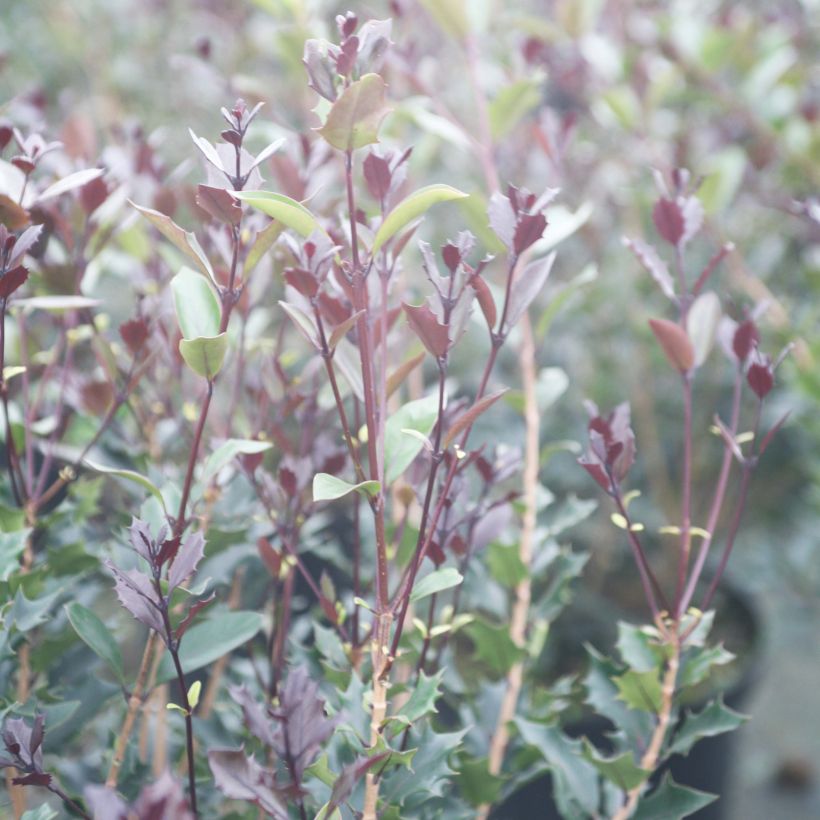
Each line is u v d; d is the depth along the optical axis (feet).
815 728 7.72
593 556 7.08
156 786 2.53
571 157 6.05
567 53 5.86
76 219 3.57
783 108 5.84
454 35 4.26
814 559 7.06
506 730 3.62
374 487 2.84
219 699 3.99
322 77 2.88
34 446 3.90
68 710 3.27
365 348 2.88
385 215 2.95
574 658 6.24
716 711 3.37
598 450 3.14
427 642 3.24
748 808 7.07
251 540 3.59
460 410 3.23
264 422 3.61
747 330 3.28
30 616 3.22
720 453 7.23
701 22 5.90
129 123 3.92
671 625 3.33
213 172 2.99
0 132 3.26
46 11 7.79
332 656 3.29
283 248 3.33
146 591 2.92
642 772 3.29
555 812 5.16
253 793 2.73
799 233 6.07
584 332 6.93
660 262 3.39
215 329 3.05
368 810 2.94
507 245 2.92
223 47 6.59
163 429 3.87
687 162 5.82
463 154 6.71
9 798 3.68
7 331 3.75
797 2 6.63
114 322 5.54
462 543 3.31
